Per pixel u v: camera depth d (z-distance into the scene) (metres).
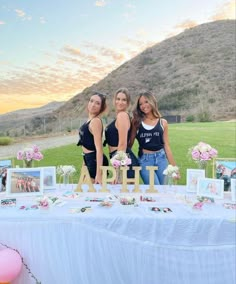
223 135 8.05
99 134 2.06
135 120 2.27
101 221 1.37
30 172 1.73
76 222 1.37
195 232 1.37
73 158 6.12
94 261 1.38
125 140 2.12
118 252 1.38
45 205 1.44
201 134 8.26
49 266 1.38
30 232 1.37
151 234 1.37
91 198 1.66
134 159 2.25
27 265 1.38
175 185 1.92
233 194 1.63
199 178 1.73
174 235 1.37
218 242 1.37
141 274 1.38
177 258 1.37
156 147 2.24
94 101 2.12
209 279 1.37
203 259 1.37
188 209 1.48
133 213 1.42
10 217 1.37
